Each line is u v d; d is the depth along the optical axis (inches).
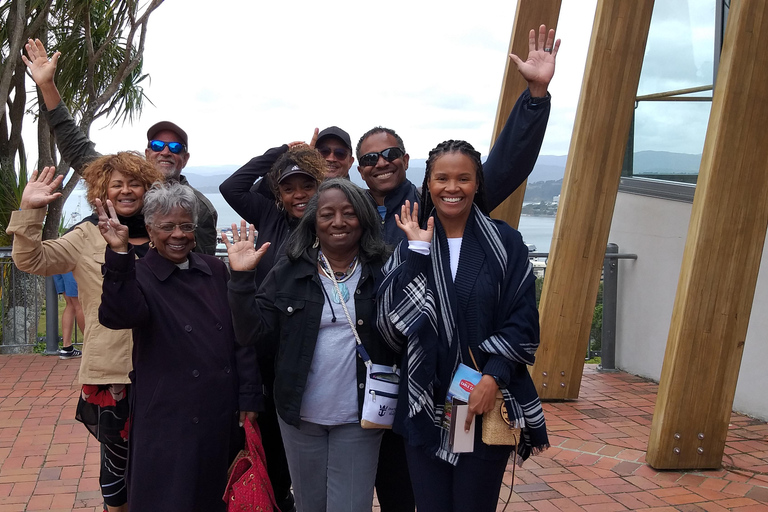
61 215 408.2
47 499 159.9
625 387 260.7
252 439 113.7
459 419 96.9
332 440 111.1
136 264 114.0
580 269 239.5
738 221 171.0
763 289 217.3
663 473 174.4
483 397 96.0
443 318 99.3
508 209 232.7
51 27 412.5
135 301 105.6
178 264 116.9
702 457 176.2
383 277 106.8
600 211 239.0
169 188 114.4
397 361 111.8
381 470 122.4
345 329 110.7
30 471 176.9
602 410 230.8
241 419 117.5
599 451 190.7
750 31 163.8
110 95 389.1
